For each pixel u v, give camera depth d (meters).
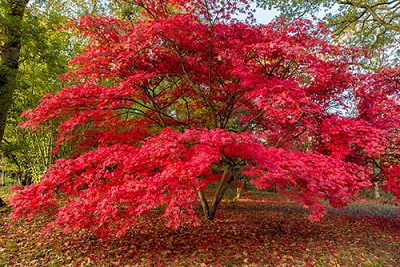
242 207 11.61
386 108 6.50
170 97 7.82
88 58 5.63
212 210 8.04
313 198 4.80
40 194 4.52
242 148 4.73
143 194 4.21
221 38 5.72
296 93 4.86
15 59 8.70
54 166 4.95
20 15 8.66
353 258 5.80
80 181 4.67
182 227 7.41
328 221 9.60
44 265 5.01
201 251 5.78
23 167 13.34
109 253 5.61
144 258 5.36
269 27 5.68
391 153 6.63
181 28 5.32
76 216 4.25
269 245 6.37
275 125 7.75
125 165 4.45
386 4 11.50
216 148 4.57
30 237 6.46
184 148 4.76
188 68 6.62
